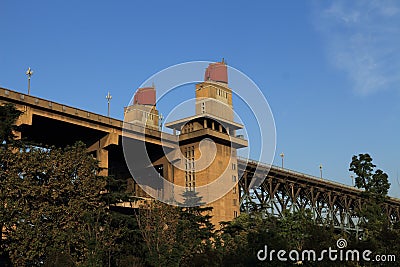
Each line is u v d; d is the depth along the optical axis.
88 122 70.06
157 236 52.72
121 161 86.38
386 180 101.25
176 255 51.06
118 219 53.88
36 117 64.50
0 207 43.19
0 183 44.62
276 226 62.00
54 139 75.00
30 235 44.34
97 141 73.88
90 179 52.94
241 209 84.56
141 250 52.22
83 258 46.78
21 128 63.47
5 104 50.19
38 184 48.62
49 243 46.41
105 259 48.50
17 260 43.91
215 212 76.75
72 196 50.94
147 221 54.28
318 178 108.38
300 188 105.19
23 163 46.53
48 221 47.91
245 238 56.88
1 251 44.62
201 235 59.66
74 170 52.50
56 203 50.66
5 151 45.84
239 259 41.97
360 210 75.94
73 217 48.81
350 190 116.19
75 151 53.84
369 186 101.19
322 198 113.06
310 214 63.06
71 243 47.22
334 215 112.31
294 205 101.12
